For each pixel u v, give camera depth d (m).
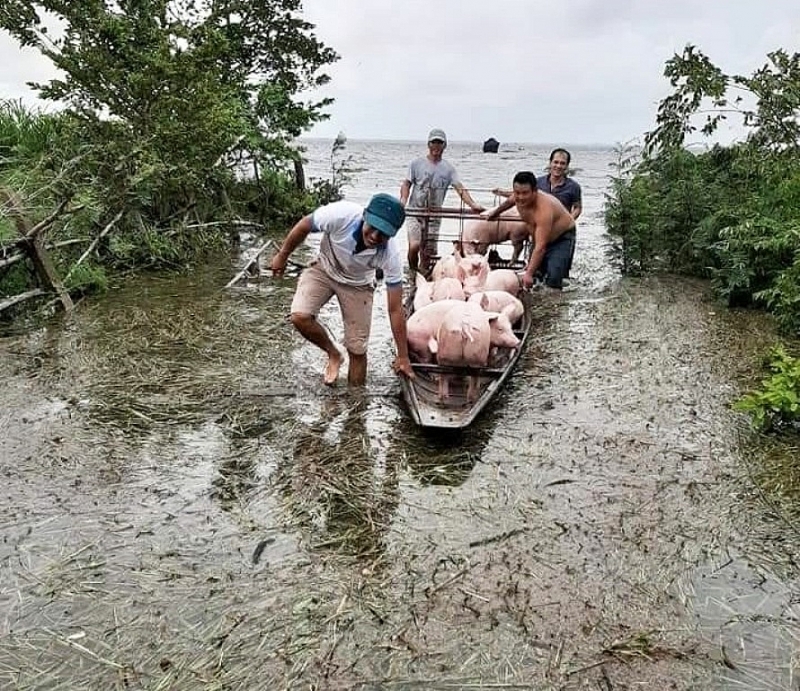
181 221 11.15
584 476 4.69
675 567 3.81
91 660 3.16
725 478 4.68
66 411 5.53
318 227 5.46
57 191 9.06
